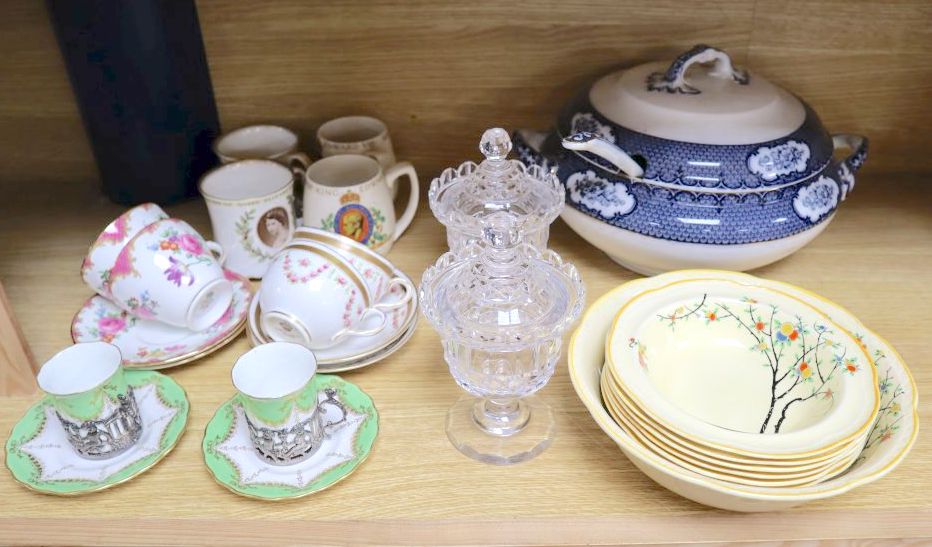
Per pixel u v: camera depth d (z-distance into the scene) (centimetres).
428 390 73
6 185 104
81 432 63
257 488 62
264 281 75
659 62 89
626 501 62
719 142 74
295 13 93
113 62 86
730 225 75
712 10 92
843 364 63
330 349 75
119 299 77
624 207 77
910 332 77
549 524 61
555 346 64
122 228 76
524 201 79
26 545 60
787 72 96
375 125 98
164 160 95
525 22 94
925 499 61
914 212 96
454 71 97
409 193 102
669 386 67
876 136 101
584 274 86
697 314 70
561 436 68
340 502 62
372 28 94
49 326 80
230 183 88
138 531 61
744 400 66
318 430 66
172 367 76
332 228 84
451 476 64
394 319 79
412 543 60
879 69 95
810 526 60
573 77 97
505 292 61
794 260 88
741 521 60
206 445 66
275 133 97
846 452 57
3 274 88
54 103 99
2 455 67
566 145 72
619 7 92
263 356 67
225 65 97
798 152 76
